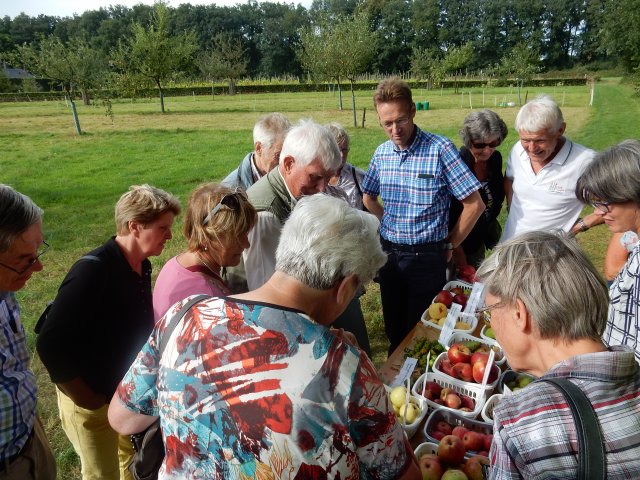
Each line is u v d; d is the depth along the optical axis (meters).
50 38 24.44
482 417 2.17
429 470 1.82
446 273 3.64
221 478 1.20
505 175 3.79
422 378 2.40
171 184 11.77
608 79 55.81
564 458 1.02
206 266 2.11
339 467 1.16
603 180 1.93
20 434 1.89
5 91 53.69
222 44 53.50
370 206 3.93
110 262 2.26
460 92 43.09
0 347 1.82
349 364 1.20
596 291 1.14
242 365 1.18
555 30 79.69
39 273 6.89
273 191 2.50
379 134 19.11
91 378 2.26
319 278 1.25
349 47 27.02
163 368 1.28
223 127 23.47
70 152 16.61
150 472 1.83
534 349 1.21
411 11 80.69
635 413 1.04
